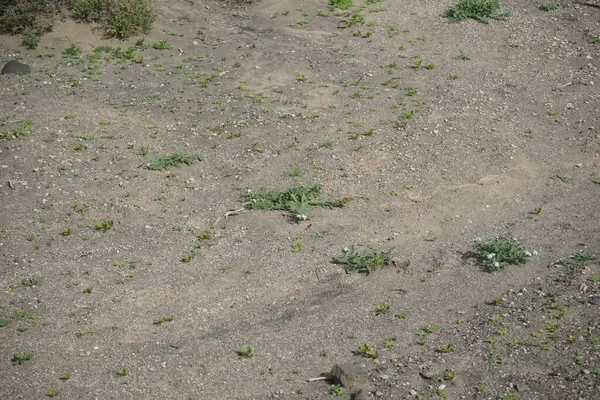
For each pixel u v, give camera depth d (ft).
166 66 44.21
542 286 26.63
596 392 20.93
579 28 48.08
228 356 24.27
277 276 28.27
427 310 25.98
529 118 38.75
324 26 48.96
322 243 30.07
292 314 26.27
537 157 35.40
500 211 31.63
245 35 47.75
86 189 33.78
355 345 24.48
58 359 24.41
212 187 34.09
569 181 33.45
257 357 24.17
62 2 47.57
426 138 37.09
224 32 48.14
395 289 27.30
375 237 30.35
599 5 50.47
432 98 40.83
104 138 37.42
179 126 38.65
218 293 27.50
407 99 40.81
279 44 46.68
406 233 30.48
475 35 47.73
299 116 39.40
